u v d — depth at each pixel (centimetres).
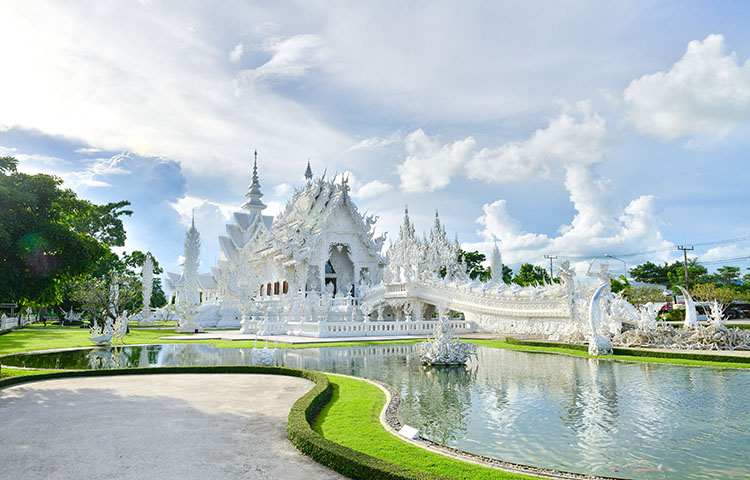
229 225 7856
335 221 5484
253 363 1952
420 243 6353
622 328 2773
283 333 3759
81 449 810
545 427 1041
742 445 916
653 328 2556
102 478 678
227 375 1698
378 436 912
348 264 5825
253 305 4728
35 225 1577
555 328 3238
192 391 1371
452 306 3981
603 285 2461
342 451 750
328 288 5469
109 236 6219
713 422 1074
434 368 1916
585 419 1105
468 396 1362
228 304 5216
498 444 927
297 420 934
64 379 1595
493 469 739
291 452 814
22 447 820
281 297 5009
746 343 2341
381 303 4566
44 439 868
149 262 6297
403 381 1612
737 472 784
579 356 2294
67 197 1923
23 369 1861
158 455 785
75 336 3891
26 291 1655
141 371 1725
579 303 3069
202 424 988
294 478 697
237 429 952
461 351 1991
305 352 2550
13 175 1659
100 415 1062
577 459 845
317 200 5738
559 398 1330
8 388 1416
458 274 6056
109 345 2928
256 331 3891
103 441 858
